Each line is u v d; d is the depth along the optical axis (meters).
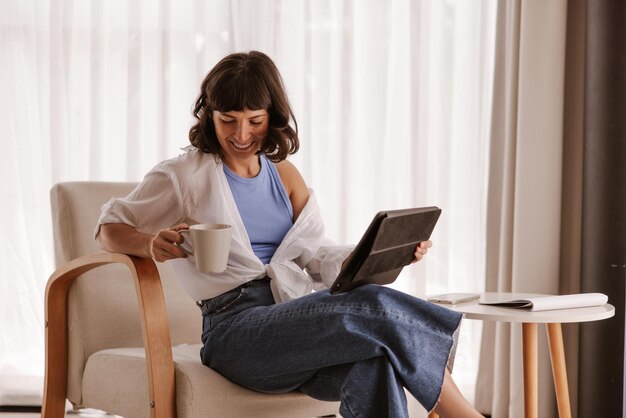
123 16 2.75
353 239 2.76
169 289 2.00
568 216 2.67
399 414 1.36
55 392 1.86
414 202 2.70
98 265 1.76
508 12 2.63
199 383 1.53
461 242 2.76
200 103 1.68
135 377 1.63
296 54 2.73
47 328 1.85
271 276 1.67
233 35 2.70
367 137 2.73
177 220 1.67
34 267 2.75
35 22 2.73
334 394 1.49
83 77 2.75
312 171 2.74
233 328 1.58
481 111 2.70
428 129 2.71
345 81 2.70
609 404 2.52
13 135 2.75
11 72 2.74
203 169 1.65
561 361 2.08
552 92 2.55
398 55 2.74
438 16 2.72
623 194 2.49
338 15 2.73
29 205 2.75
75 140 2.75
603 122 2.49
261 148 1.70
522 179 2.57
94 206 1.93
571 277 2.68
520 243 2.57
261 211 1.71
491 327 2.71
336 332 1.43
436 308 1.44
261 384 1.56
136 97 2.71
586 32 2.54
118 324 1.90
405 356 1.39
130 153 2.71
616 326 2.50
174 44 2.74
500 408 2.64
